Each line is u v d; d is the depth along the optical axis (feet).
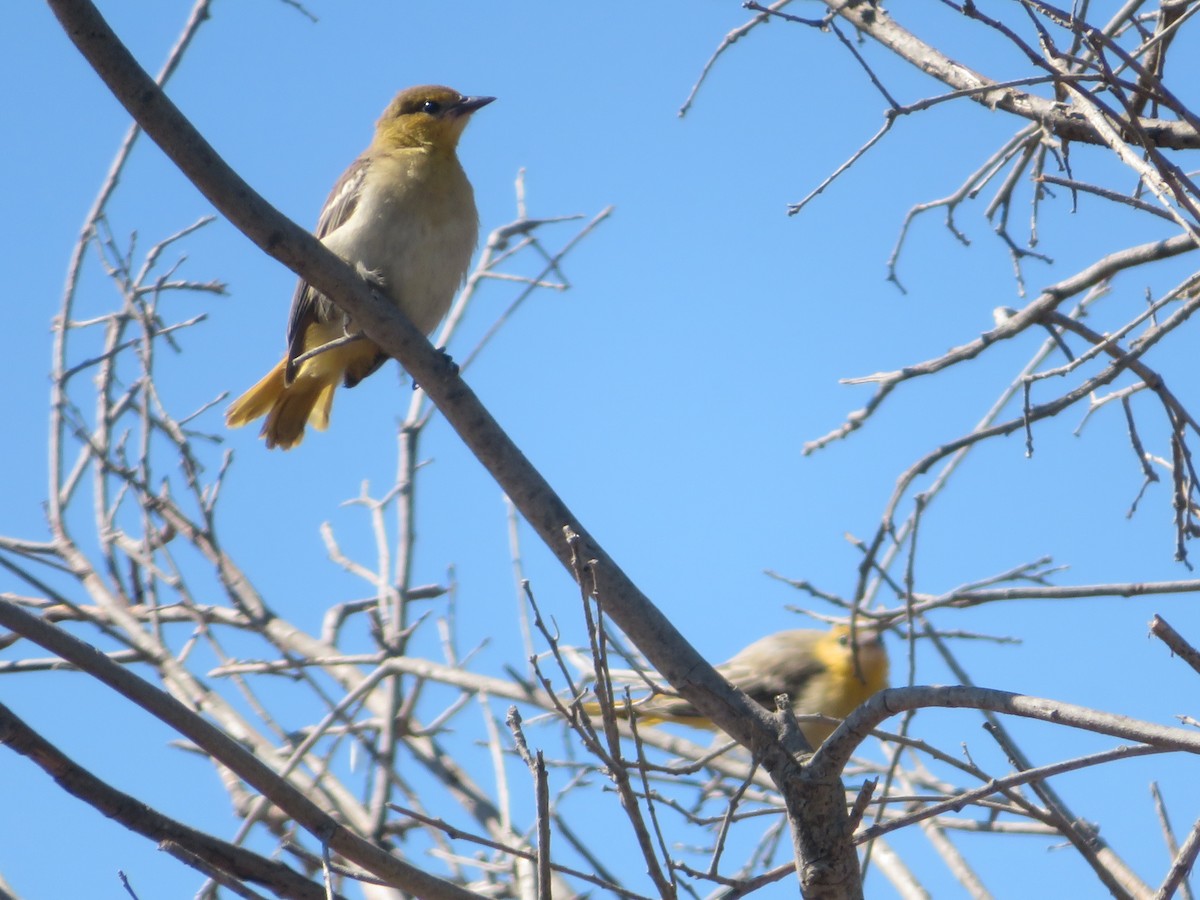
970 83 35.53
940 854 37.29
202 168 27.14
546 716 40.75
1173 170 25.30
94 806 25.59
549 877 22.67
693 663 27.73
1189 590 31.73
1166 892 22.74
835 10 30.07
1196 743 21.26
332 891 24.73
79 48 25.70
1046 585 32.99
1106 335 33.58
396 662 41.04
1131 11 33.24
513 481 29.30
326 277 28.63
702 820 26.71
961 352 33.78
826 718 27.76
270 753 40.60
